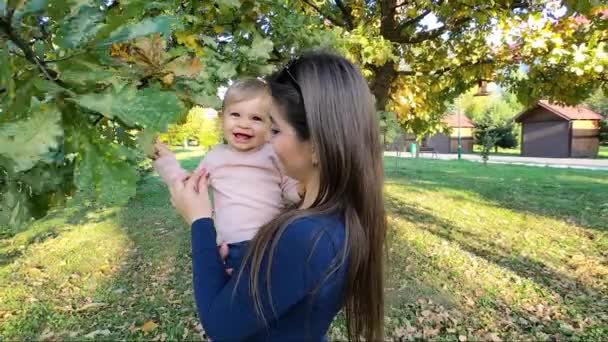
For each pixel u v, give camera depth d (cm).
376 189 108
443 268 520
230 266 136
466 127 3641
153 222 763
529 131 2950
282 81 111
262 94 155
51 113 73
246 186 148
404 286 454
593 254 593
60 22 78
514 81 551
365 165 104
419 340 363
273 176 152
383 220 112
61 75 80
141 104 76
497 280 489
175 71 125
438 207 895
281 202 153
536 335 376
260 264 95
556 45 456
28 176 94
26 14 75
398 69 577
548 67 496
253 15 246
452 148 3625
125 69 111
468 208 891
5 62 73
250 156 152
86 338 374
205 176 120
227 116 156
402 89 586
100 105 75
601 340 367
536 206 920
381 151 111
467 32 573
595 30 461
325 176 104
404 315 398
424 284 467
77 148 80
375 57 377
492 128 3475
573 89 512
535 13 452
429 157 2758
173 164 122
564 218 805
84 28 79
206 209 115
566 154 2784
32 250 633
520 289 467
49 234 718
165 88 127
